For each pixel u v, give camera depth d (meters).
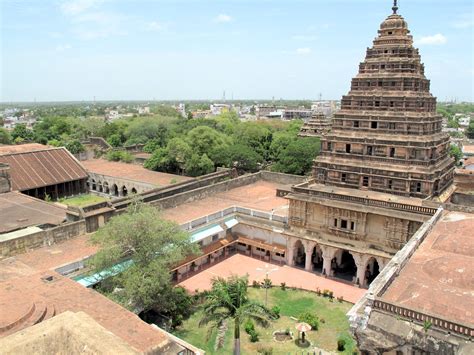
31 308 28.66
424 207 51.47
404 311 27.52
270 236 65.56
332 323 46.69
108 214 57.94
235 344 35.88
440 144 62.06
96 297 33.03
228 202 75.12
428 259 37.09
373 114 61.03
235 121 197.75
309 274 60.69
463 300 29.58
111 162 123.44
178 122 175.25
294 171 101.88
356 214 56.44
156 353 25.92
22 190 87.06
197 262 61.31
